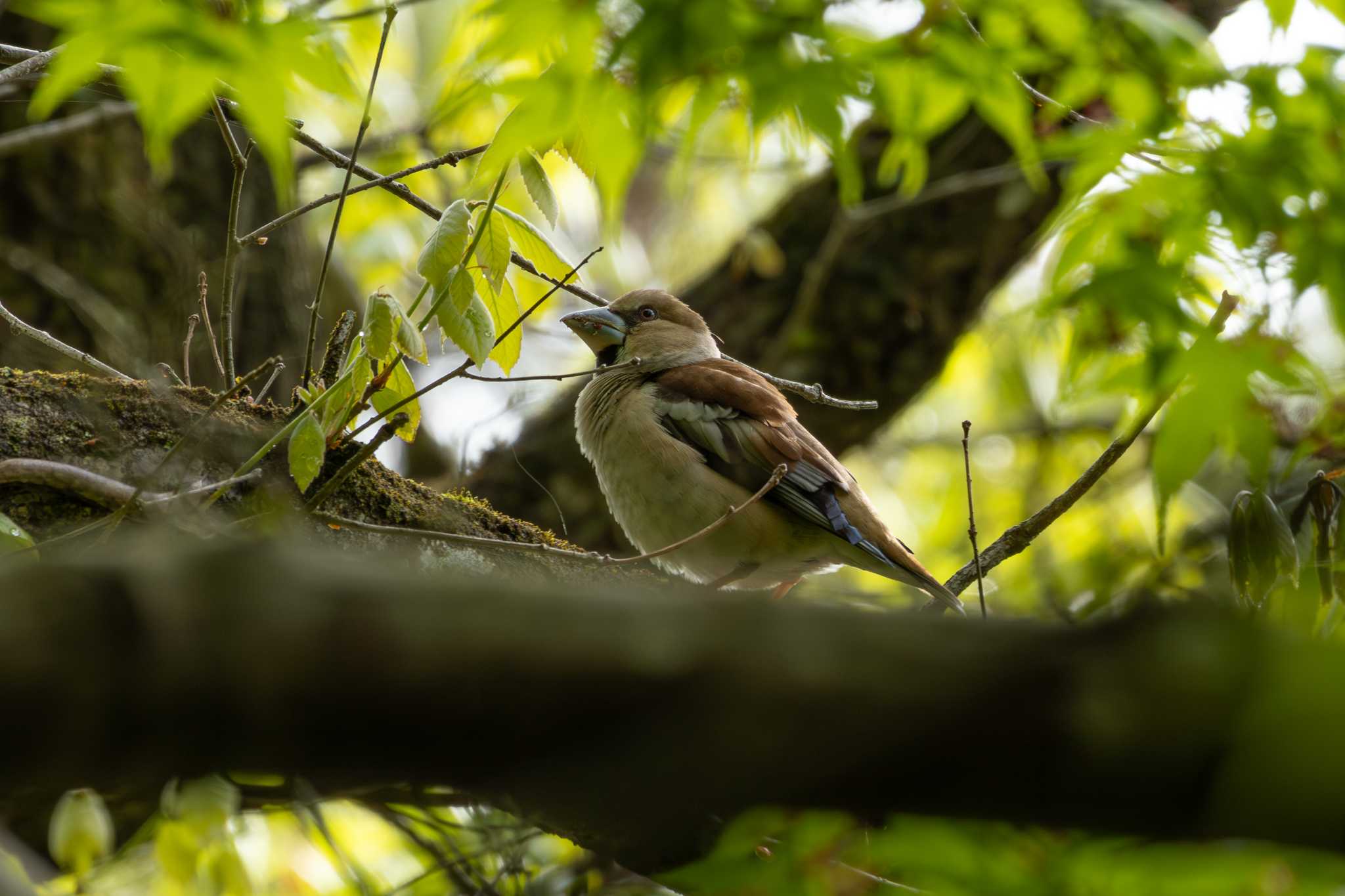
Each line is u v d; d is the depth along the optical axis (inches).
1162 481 327.6
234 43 227.6
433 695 117.6
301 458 294.5
